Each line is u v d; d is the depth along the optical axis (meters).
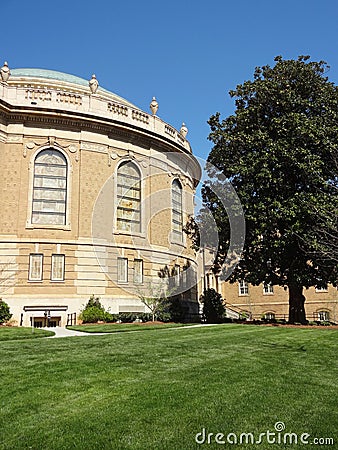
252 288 52.00
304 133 24.38
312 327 21.42
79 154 28.27
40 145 27.62
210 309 29.50
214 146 28.52
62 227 26.94
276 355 12.23
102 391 8.40
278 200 25.06
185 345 13.71
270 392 8.41
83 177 27.98
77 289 26.45
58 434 6.51
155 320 27.64
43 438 6.39
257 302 51.47
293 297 27.05
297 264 25.52
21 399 7.99
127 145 30.08
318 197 23.66
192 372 9.86
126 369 10.04
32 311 25.36
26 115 27.39
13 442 6.30
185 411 7.33
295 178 25.62
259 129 26.75
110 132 29.45
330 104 26.38
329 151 24.61
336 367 10.85
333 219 22.45
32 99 27.88
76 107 28.62
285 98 26.39
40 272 26.16
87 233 27.41
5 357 11.49
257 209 24.94
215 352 12.50
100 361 10.84
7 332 18.45
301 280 25.41
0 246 25.78
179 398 7.95
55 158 27.98
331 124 25.59
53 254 26.53
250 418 7.08
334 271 25.11
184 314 30.05
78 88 34.00
